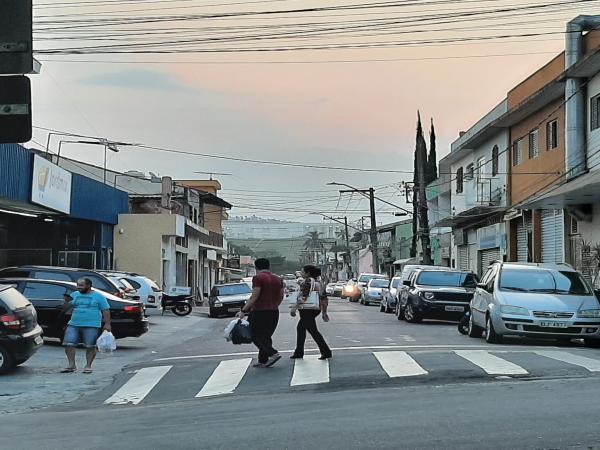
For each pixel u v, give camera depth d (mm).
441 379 11430
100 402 11000
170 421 8836
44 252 36375
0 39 4141
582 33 28047
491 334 16984
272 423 8336
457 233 45656
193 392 11391
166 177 47250
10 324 13734
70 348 14094
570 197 24656
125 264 41125
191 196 57906
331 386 11172
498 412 8484
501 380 11281
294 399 10133
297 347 14031
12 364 13766
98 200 36844
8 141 4191
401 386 10953
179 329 26062
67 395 11703
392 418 8336
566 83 27672
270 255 132875
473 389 10359
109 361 16078
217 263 71875
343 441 7281
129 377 13406
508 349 15312
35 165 26047
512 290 17359
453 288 25734
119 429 8438
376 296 44281
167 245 43281
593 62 25438
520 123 34312
